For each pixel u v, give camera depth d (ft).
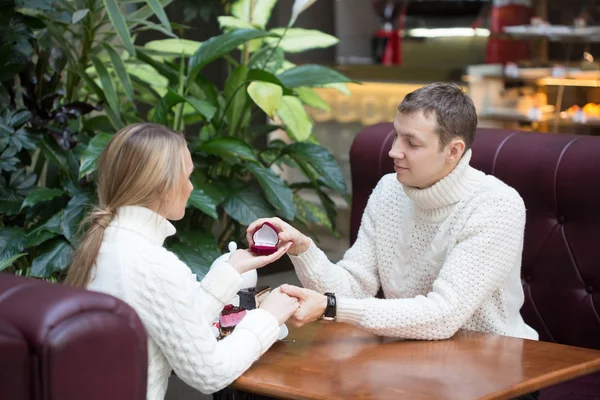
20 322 4.41
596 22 17.30
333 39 12.18
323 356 6.10
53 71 11.44
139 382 4.75
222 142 10.28
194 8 13.10
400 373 5.69
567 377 5.78
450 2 18.37
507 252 6.86
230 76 10.91
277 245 6.98
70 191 9.97
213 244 10.34
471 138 6.90
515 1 17.51
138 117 11.82
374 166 9.59
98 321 4.51
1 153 9.74
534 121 15.47
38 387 4.34
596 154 8.09
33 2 10.02
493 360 6.00
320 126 17.28
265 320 6.04
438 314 6.53
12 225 10.75
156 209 5.89
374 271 7.78
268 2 12.57
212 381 5.66
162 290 5.63
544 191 8.35
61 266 9.31
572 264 8.22
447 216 7.08
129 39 10.13
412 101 6.81
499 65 16.43
